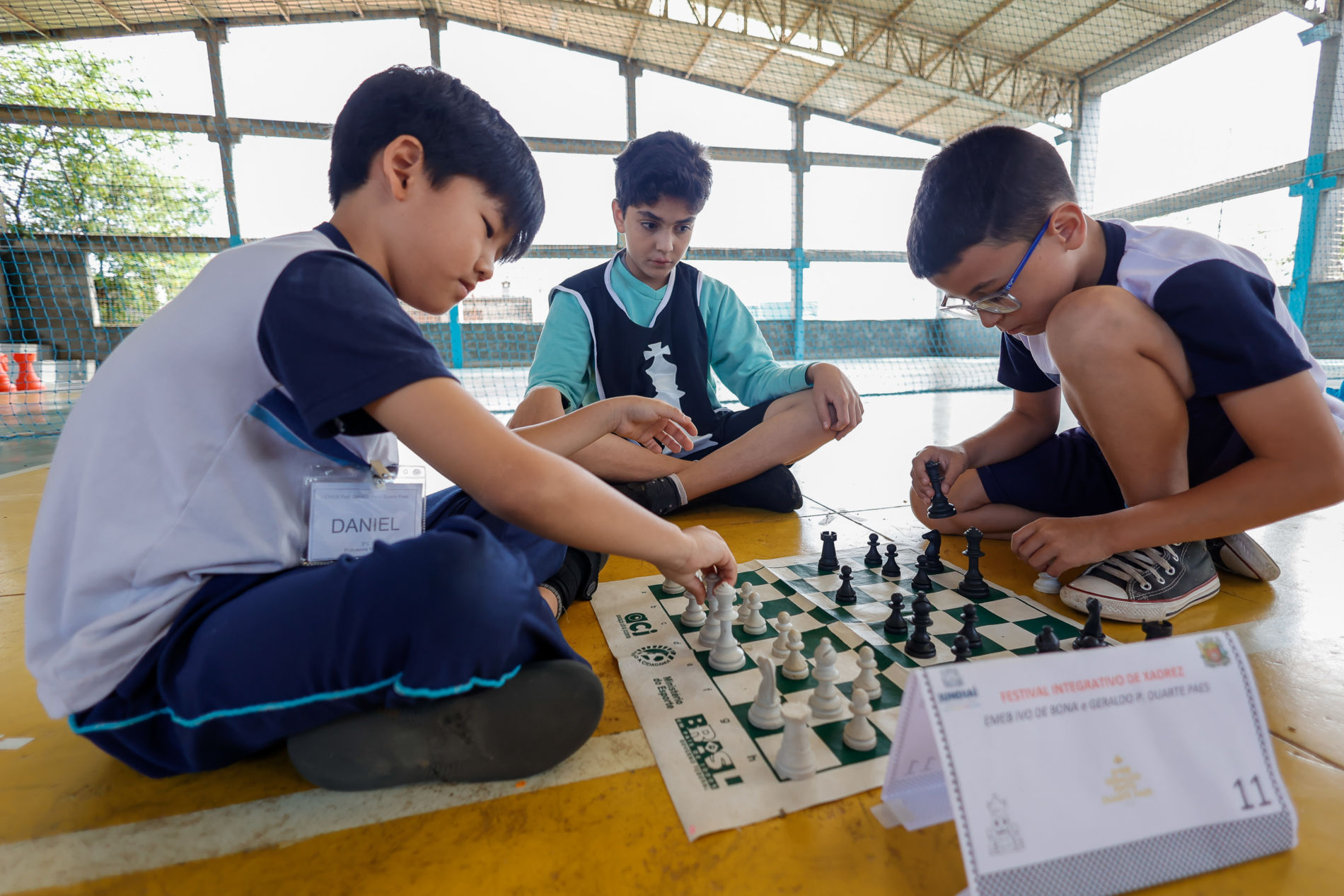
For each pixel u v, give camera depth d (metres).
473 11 11.01
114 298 10.20
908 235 1.29
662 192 1.97
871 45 10.28
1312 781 0.81
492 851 0.73
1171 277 1.15
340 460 0.88
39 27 9.70
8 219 9.66
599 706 0.84
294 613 0.72
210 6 9.87
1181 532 1.15
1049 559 1.24
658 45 11.05
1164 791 0.66
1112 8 8.74
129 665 0.75
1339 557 1.58
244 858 0.73
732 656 1.10
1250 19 8.16
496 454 0.74
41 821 0.80
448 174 0.85
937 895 0.66
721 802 0.79
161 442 0.75
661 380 2.22
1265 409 1.08
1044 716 0.63
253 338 0.76
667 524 0.92
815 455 3.19
